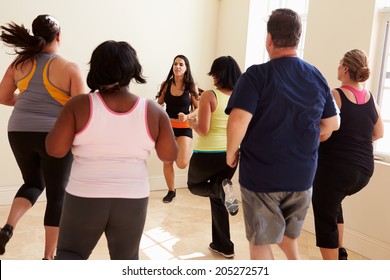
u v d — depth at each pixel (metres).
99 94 1.47
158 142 1.57
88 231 1.50
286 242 1.96
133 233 1.57
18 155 2.20
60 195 2.16
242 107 1.71
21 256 2.68
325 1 3.47
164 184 4.80
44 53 2.19
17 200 2.16
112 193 1.46
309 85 1.76
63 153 1.51
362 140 2.35
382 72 3.21
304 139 1.75
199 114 2.65
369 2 3.13
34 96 2.15
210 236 3.32
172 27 4.57
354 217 3.22
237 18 4.60
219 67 2.62
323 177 2.34
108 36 4.18
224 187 2.51
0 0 3.60
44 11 3.81
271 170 1.75
